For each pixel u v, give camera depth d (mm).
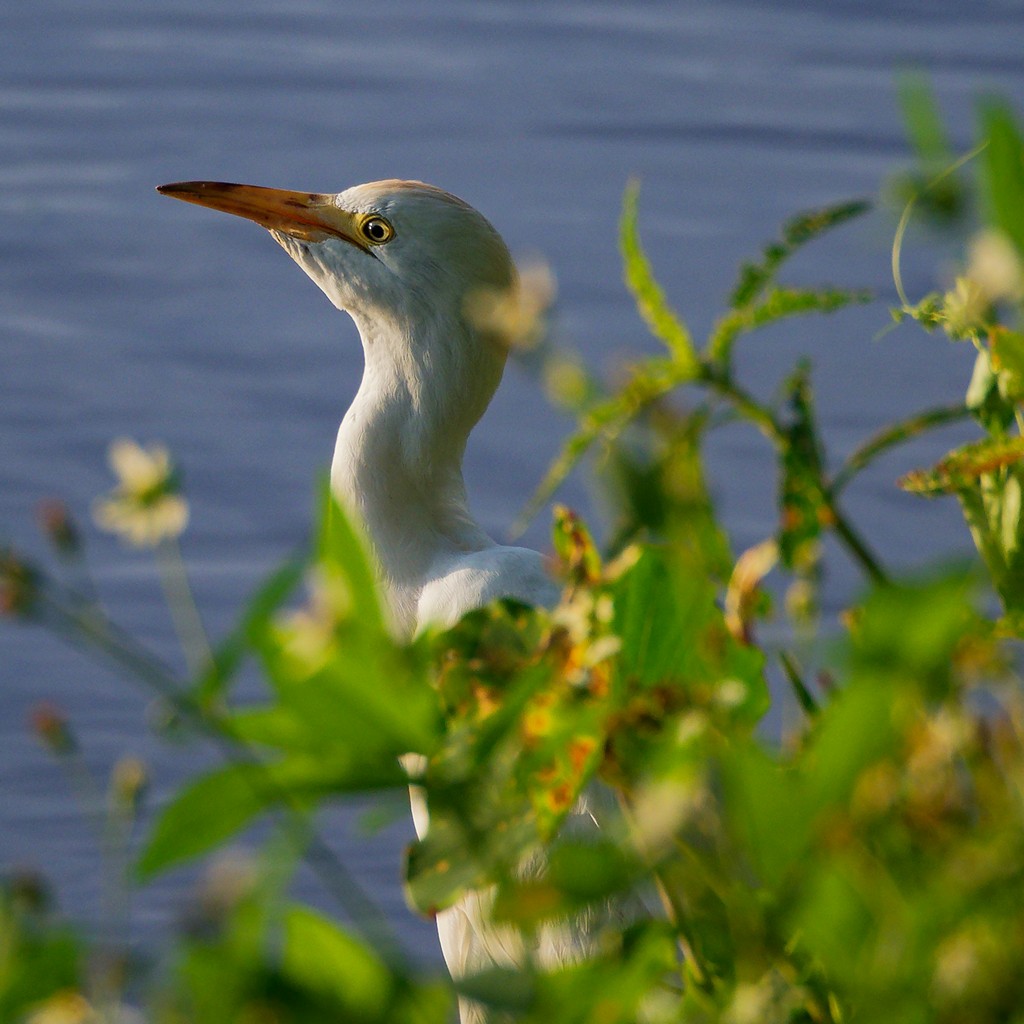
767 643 3564
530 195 32469
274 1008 2949
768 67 39406
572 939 7457
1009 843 2984
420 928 13938
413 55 40219
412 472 10359
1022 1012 2881
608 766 3416
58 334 25906
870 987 2953
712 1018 3373
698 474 3436
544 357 3320
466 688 3432
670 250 29578
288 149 34688
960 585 2785
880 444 3631
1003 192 3230
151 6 42625
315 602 3234
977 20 42281
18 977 2986
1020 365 3582
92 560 19750
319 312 26797
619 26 42406
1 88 37156
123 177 32469
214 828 3076
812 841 2975
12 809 15133
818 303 3381
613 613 3488
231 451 22688
